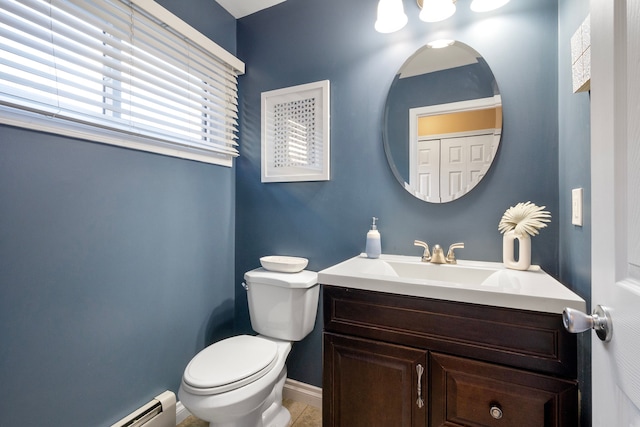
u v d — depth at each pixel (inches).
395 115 56.9
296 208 66.6
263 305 58.6
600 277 21.0
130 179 50.5
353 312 39.9
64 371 41.6
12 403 36.7
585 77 32.4
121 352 48.9
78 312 43.2
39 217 39.1
